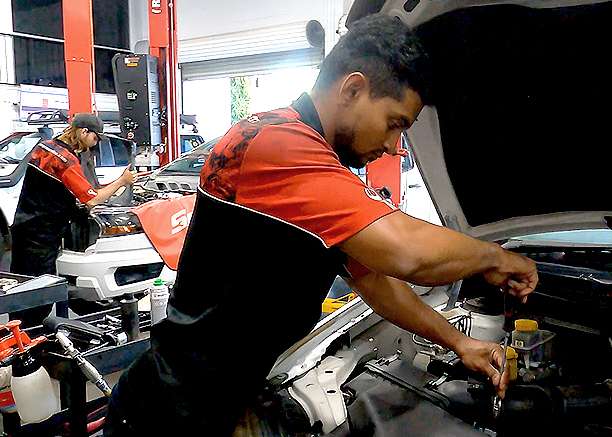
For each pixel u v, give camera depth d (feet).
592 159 4.67
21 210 11.34
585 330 5.03
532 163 4.92
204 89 37.04
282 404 4.24
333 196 3.17
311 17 28.89
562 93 4.32
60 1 33.04
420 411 4.08
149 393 3.95
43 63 32.78
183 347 3.82
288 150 3.26
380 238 3.13
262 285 3.48
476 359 4.33
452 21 3.92
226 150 3.46
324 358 4.94
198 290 3.73
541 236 7.12
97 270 10.84
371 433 3.93
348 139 3.53
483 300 6.11
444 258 3.23
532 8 3.79
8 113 28.45
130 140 19.15
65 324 6.84
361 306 5.35
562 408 4.13
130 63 18.66
